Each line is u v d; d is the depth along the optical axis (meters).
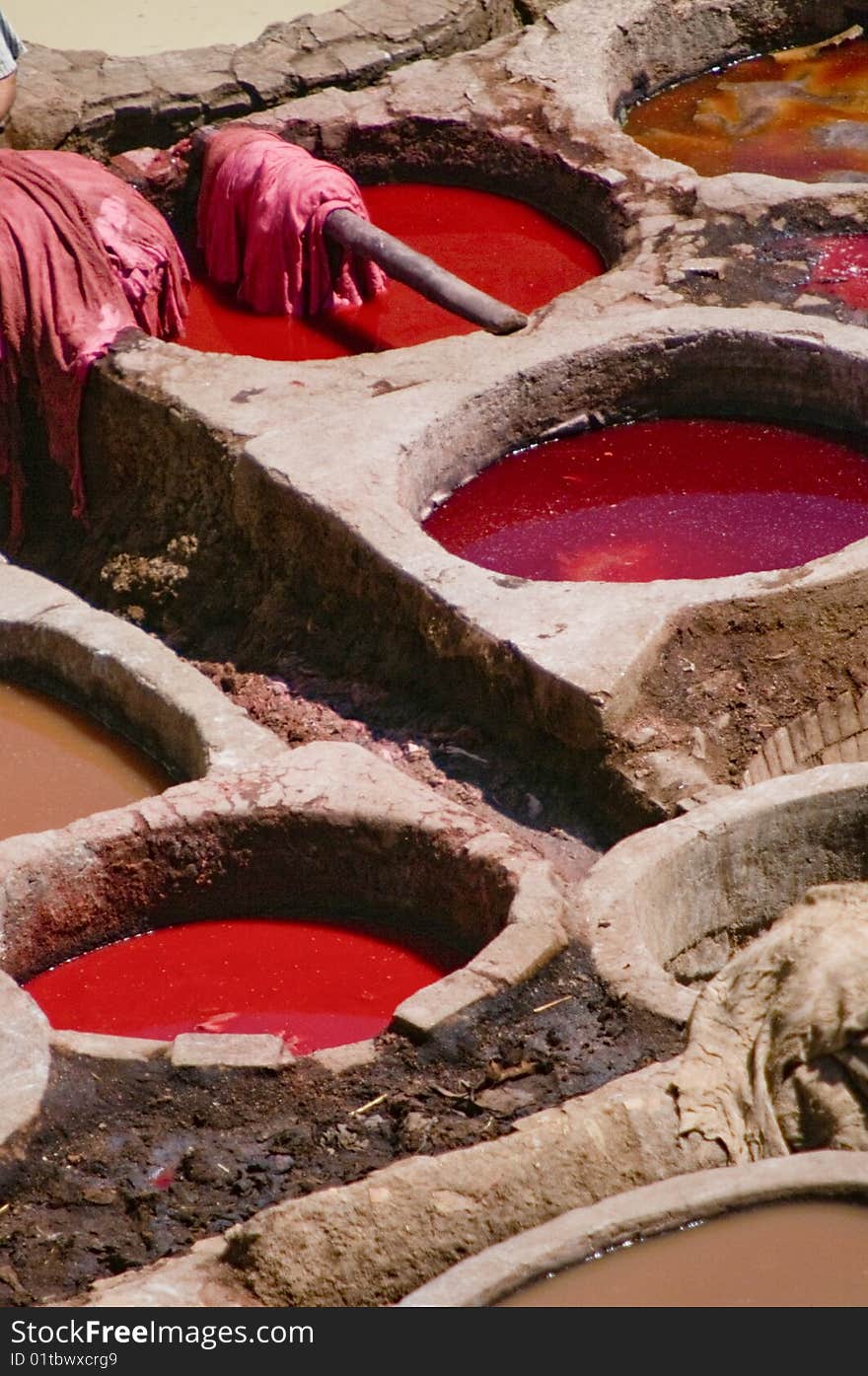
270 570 18.06
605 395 19.78
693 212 22.45
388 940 13.80
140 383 19.69
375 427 18.36
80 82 24.20
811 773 13.08
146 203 22.22
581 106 24.67
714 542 18.36
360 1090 11.53
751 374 19.78
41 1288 10.38
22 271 20.56
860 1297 9.13
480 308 20.27
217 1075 11.63
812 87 27.31
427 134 24.77
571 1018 11.81
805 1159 9.66
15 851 13.39
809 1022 10.23
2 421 21.02
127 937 13.91
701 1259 9.37
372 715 16.38
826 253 21.69
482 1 26.73
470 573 16.25
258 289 22.36
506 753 15.49
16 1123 11.22
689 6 27.25
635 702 15.01
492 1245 9.92
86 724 16.36
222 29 27.50
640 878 12.56
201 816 13.66
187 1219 10.76
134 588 19.31
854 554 16.23
